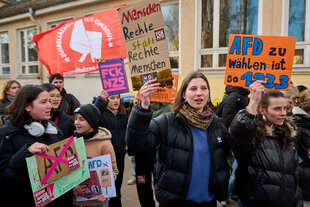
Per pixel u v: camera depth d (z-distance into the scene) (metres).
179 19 6.34
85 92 8.00
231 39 1.87
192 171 1.58
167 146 1.64
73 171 1.71
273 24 5.31
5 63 10.88
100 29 4.21
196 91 1.63
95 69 4.31
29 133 1.54
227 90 3.28
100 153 2.14
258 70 1.82
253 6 5.66
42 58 4.49
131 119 1.50
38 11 8.85
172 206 1.57
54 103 2.46
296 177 1.72
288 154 1.71
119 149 2.78
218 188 1.59
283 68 1.78
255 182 1.68
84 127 2.11
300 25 5.18
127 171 4.30
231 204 3.05
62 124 2.46
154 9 1.85
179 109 1.71
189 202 1.59
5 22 10.05
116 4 7.39
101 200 1.95
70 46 4.36
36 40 4.51
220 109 3.32
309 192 1.96
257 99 1.52
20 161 1.39
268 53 1.80
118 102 2.88
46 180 1.48
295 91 2.81
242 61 1.85
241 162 1.78
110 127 2.78
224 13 6.00
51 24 9.01
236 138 1.57
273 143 1.73
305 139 1.96
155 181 1.74
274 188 1.64
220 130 1.71
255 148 1.70
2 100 3.60
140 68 1.89
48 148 1.51
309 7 5.05
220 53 6.07
